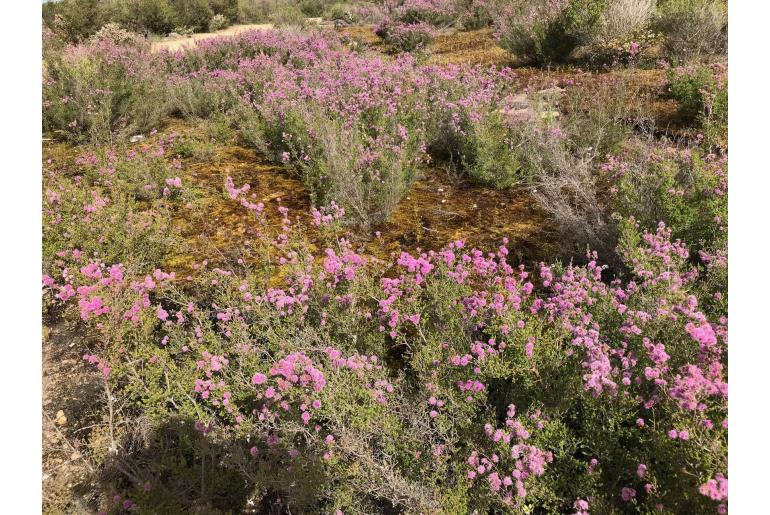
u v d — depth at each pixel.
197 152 5.92
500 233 3.93
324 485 2.04
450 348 2.35
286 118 5.53
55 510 2.17
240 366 2.61
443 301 2.66
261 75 7.96
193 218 4.51
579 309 2.41
